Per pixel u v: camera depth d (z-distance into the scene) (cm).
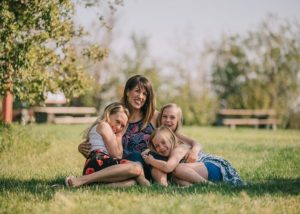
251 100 2811
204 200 441
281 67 2855
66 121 2314
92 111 2442
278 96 2812
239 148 1062
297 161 803
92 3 962
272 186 527
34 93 926
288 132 1894
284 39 2905
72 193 476
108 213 391
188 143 591
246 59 2953
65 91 1024
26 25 844
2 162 763
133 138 595
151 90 600
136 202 429
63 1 862
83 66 1045
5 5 801
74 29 977
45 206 429
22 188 519
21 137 984
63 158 828
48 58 945
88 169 536
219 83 2986
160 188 501
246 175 656
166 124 595
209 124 2619
